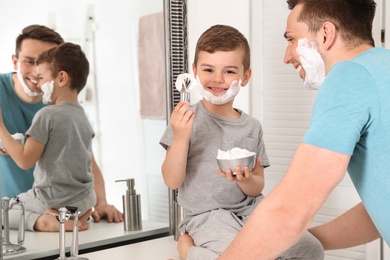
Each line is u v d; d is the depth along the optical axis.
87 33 1.63
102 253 1.60
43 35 1.53
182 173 1.45
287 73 1.92
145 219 1.78
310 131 0.94
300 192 0.93
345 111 0.92
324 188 0.92
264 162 1.60
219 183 1.51
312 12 1.08
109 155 1.69
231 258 0.99
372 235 1.37
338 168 0.92
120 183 1.72
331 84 0.95
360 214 1.38
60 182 1.58
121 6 1.71
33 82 1.52
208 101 1.52
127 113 1.73
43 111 1.54
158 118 1.81
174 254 1.58
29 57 1.51
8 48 1.47
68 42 1.59
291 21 1.14
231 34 1.48
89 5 1.63
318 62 1.12
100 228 1.67
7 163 1.47
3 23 1.46
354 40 1.05
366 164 0.99
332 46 1.07
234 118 1.58
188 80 1.44
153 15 1.79
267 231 0.95
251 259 0.97
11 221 1.47
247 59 1.51
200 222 1.48
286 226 0.94
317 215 1.93
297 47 1.13
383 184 0.96
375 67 0.95
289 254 1.34
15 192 1.49
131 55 1.74
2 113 1.47
